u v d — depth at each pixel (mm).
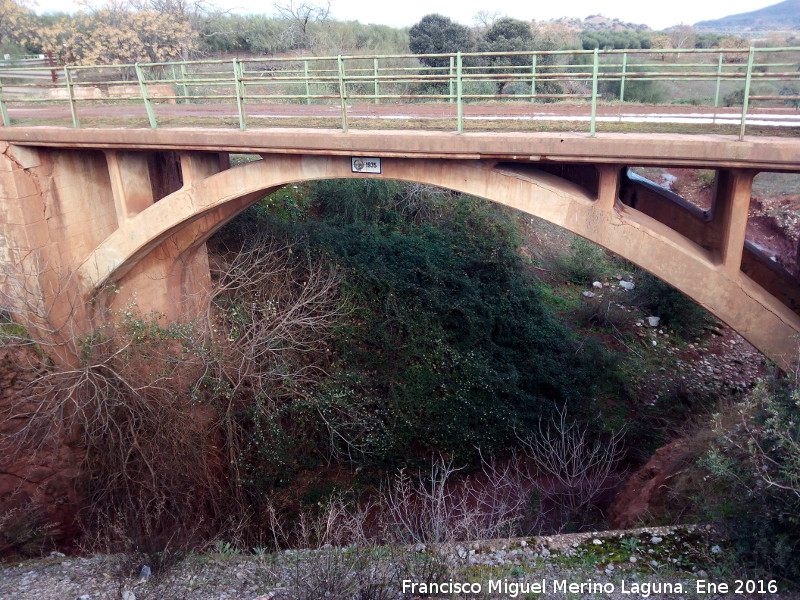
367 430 11523
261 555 6828
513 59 24469
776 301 7395
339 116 9773
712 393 13258
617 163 7195
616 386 13734
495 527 7723
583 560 6129
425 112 10383
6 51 23719
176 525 8492
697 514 6895
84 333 10391
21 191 9531
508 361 13414
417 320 13078
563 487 10359
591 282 18766
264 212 15102
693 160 6840
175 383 10523
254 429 10805
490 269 15602
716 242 8727
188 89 16156
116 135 9180
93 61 21703
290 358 11461
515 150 7473
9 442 9336
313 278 12992
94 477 9758
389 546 6586
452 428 11688
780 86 26047
